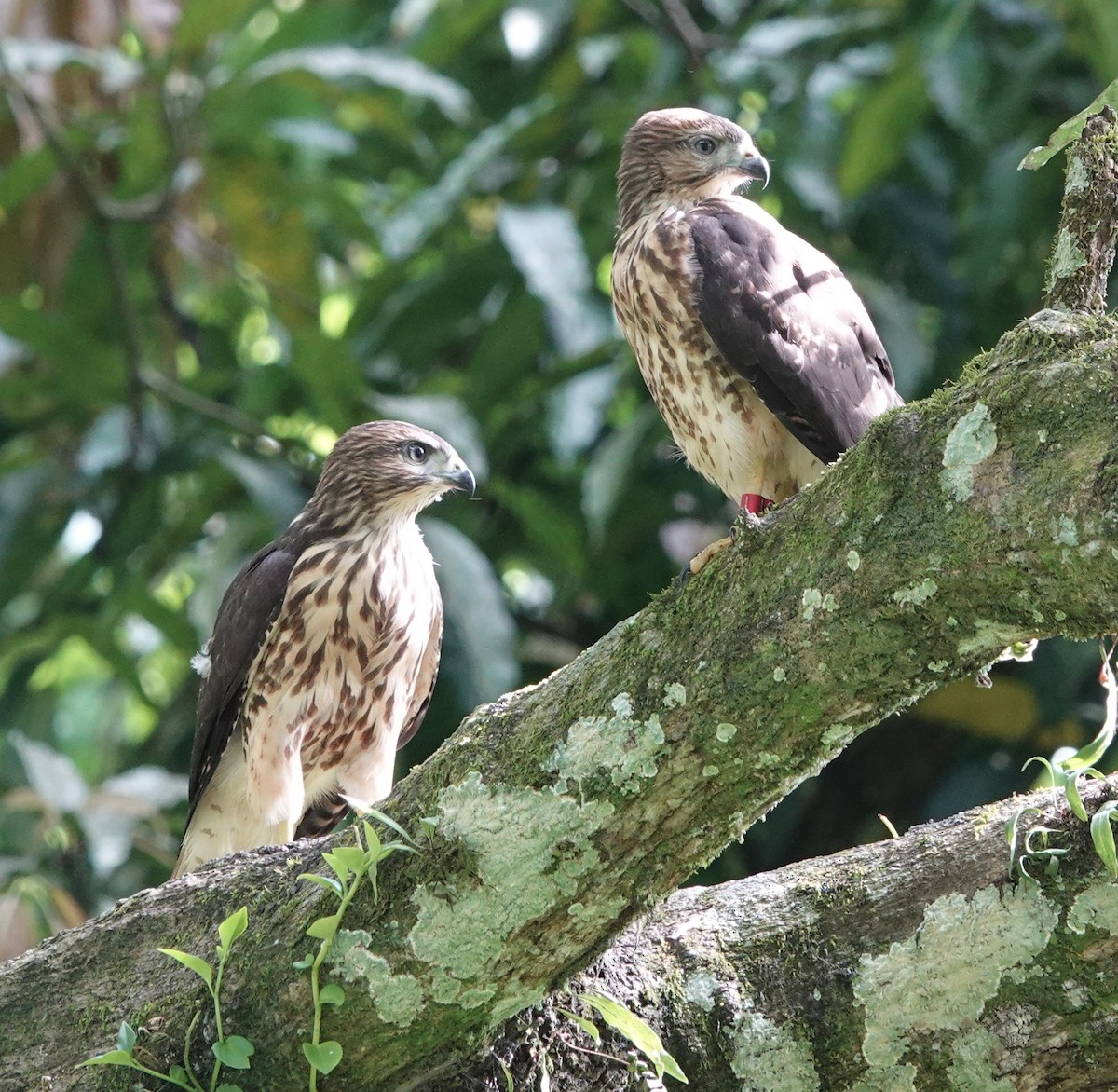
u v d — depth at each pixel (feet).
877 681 17.60
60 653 51.13
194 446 43.29
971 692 40.34
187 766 46.55
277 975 19.76
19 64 41.93
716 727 18.11
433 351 47.03
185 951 21.04
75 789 40.22
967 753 42.78
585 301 40.29
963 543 16.58
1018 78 42.11
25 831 42.80
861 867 20.99
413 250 43.50
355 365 40.09
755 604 17.89
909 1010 19.93
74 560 48.01
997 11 42.98
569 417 40.24
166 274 48.47
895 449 17.10
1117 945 19.04
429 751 42.11
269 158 44.27
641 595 46.55
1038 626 16.74
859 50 45.88
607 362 41.01
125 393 43.73
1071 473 15.94
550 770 18.78
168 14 44.47
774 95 46.03
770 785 18.45
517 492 41.60
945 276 44.21
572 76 48.11
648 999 20.63
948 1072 19.74
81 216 45.78
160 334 50.90
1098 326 16.72
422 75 42.16
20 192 43.52
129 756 48.67
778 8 48.39
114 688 50.14
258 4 46.14
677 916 21.36
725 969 20.80
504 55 51.34
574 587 46.06
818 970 20.51
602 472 39.70
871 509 17.19
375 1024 19.45
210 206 46.60
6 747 45.65
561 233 40.73
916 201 44.73
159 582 49.16
